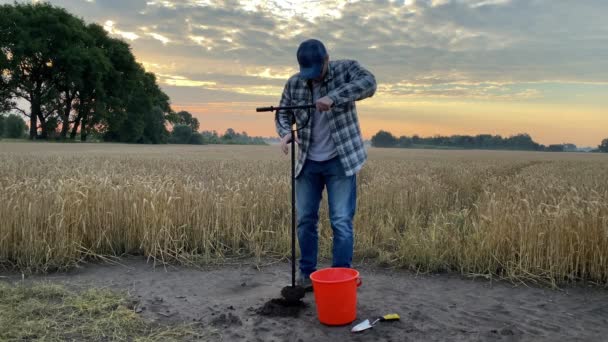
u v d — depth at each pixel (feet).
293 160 13.14
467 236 18.53
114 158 69.41
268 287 15.29
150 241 19.07
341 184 13.71
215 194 22.26
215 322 11.88
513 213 18.54
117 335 11.03
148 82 247.50
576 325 12.09
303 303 13.01
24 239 17.44
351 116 13.67
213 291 14.88
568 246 16.89
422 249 18.20
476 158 104.06
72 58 185.98
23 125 277.03
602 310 13.38
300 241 14.53
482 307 13.44
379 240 21.90
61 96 203.92
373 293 14.65
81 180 22.26
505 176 51.57
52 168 44.93
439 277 16.97
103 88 212.02
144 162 60.39
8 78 189.06
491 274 16.69
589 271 16.98
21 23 185.47
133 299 13.70
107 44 222.07
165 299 13.87
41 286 14.40
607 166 74.69
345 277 12.66
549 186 28.04
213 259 18.88
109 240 19.44
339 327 11.68
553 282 15.80
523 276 16.47
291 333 11.28
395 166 58.23
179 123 346.13
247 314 12.53
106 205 19.89
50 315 12.01
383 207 27.96
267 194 25.38
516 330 11.59
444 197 32.32
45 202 18.79
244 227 22.25
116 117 215.51
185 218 20.34
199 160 68.08
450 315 12.63
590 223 16.92
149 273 17.02
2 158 63.77
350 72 13.51
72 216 18.62
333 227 13.80
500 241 17.48
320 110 12.39
